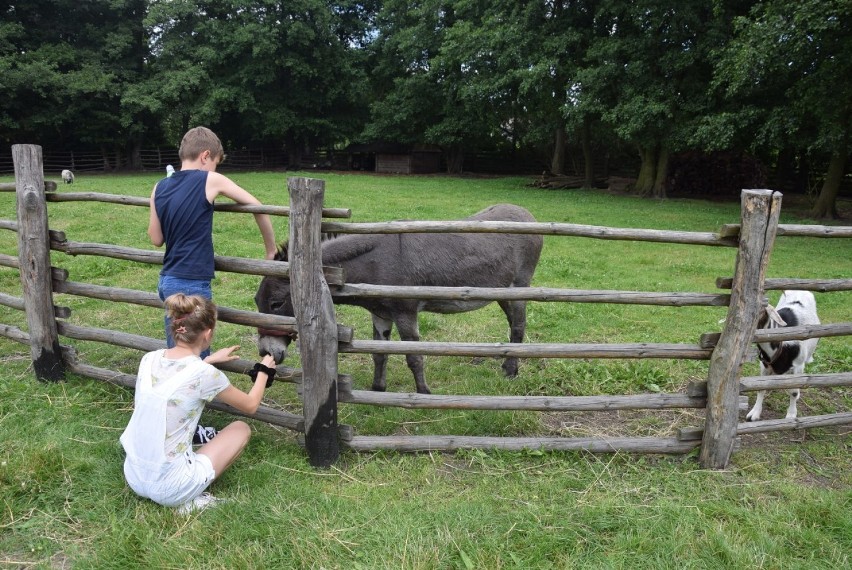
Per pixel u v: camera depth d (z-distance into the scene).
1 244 9.43
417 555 2.65
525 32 21.44
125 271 7.84
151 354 2.99
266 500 3.02
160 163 33.12
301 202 3.14
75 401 4.00
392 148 33.56
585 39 20.84
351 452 3.56
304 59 32.03
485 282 4.68
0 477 3.06
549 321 6.57
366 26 34.97
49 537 2.75
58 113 28.59
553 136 30.83
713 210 17.27
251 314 3.60
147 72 31.55
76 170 30.98
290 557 2.64
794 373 4.15
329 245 3.98
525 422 4.04
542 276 8.69
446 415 4.12
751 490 3.27
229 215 11.91
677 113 18.64
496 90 23.53
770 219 3.12
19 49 28.86
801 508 3.04
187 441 2.90
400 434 3.89
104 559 2.59
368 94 36.03
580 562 2.66
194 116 30.34
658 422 4.18
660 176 21.52
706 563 2.67
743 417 4.34
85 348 5.29
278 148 37.03
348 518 2.90
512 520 2.92
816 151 16.78
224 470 3.20
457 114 30.42
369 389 4.68
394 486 3.24
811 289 3.37
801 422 3.66
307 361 3.31
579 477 3.37
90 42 30.80
